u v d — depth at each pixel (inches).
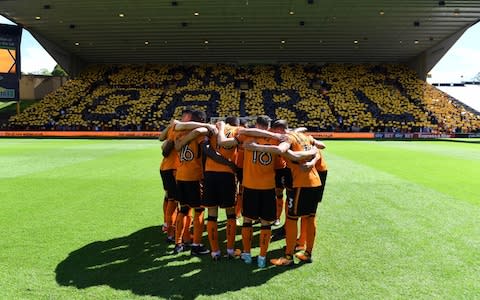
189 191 195.8
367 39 1370.6
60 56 1542.8
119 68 1708.9
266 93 1537.9
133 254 193.5
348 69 1674.5
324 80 1614.2
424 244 208.4
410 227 241.1
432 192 353.7
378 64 1696.6
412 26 1225.4
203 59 1654.8
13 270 170.9
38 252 194.1
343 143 1026.1
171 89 1574.8
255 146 169.5
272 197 179.3
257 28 1253.7
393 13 1106.7
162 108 1462.8
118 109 1450.5
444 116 1403.8
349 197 331.3
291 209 181.6
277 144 175.9
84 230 233.8
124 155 671.1
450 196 335.9
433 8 1067.9
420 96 1509.6
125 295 147.3
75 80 1610.5
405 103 1469.0
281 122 186.4
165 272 170.4
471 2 1018.7
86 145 905.5
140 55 1595.7
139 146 876.0
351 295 148.3
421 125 1349.7
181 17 1157.1
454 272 170.7
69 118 1400.1
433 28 1250.0
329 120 1390.3
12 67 1310.3
